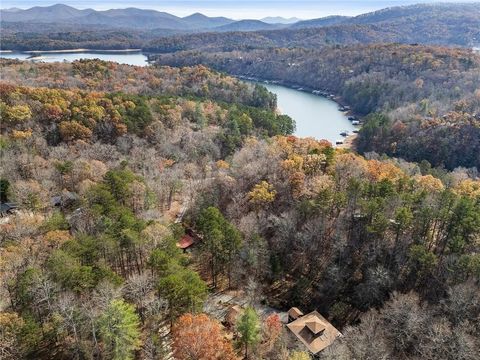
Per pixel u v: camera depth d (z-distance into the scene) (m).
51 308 49.69
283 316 67.81
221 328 58.62
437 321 56.41
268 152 108.19
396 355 55.22
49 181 87.50
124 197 80.12
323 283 74.06
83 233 64.75
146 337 53.44
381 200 74.81
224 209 88.81
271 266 75.25
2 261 55.09
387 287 69.06
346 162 96.38
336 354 52.16
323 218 80.75
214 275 74.81
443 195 74.94
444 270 66.00
